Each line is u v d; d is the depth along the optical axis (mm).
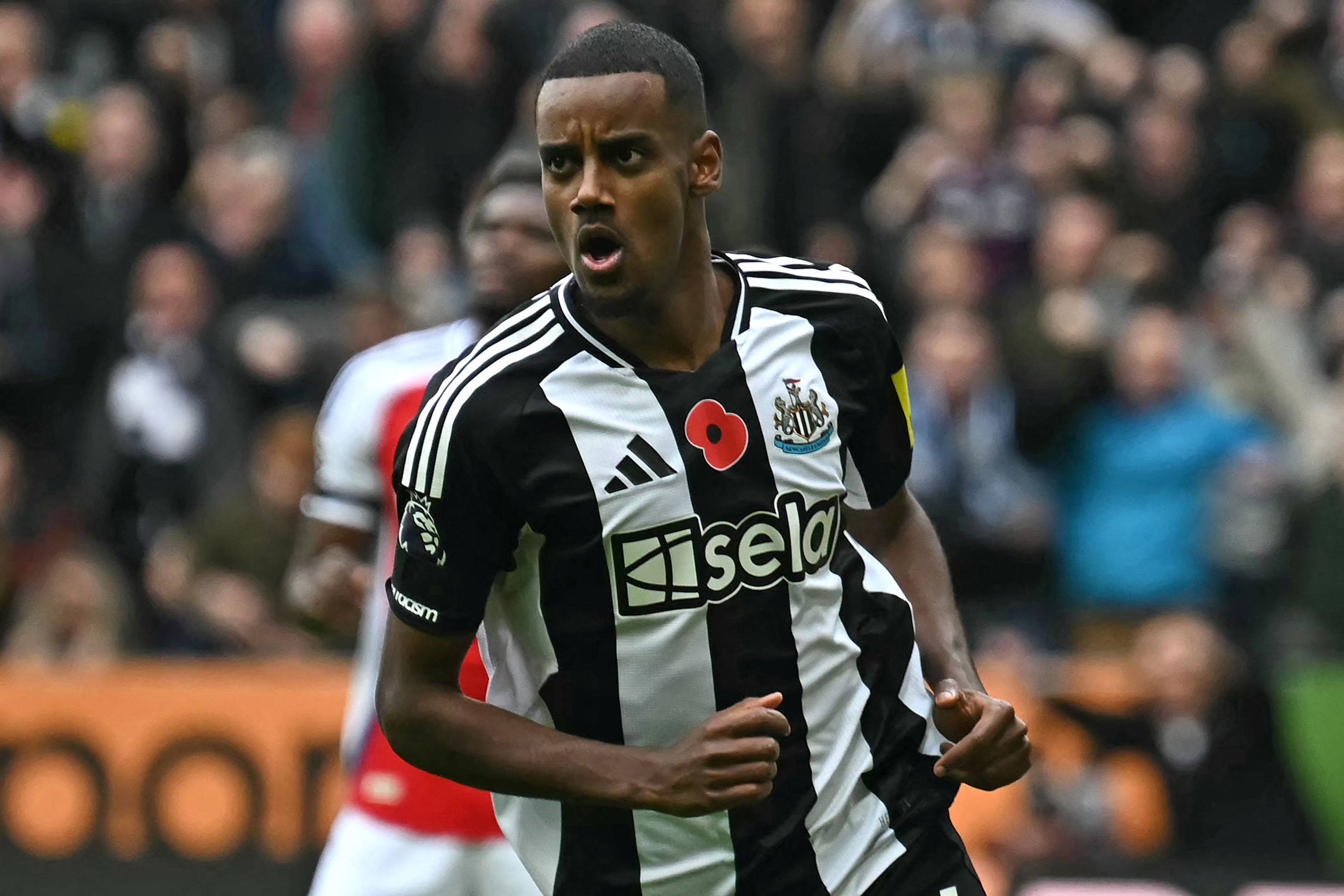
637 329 9891
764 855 10258
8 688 23500
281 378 28250
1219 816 22281
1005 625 25859
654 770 9633
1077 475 26891
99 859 23172
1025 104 32188
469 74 32844
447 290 28547
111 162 31422
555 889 10516
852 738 10469
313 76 33438
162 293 28250
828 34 33812
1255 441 26406
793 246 31703
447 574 9891
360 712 15625
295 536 24875
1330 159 29969
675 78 9516
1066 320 27422
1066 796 22109
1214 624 24531
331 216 31953
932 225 30094
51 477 29406
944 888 10688
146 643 25344
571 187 9492
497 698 10500
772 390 10125
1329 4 33375
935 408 26453
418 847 15203
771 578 10078
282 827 23062
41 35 33781
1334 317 28547
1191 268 31281
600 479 9805
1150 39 36688
